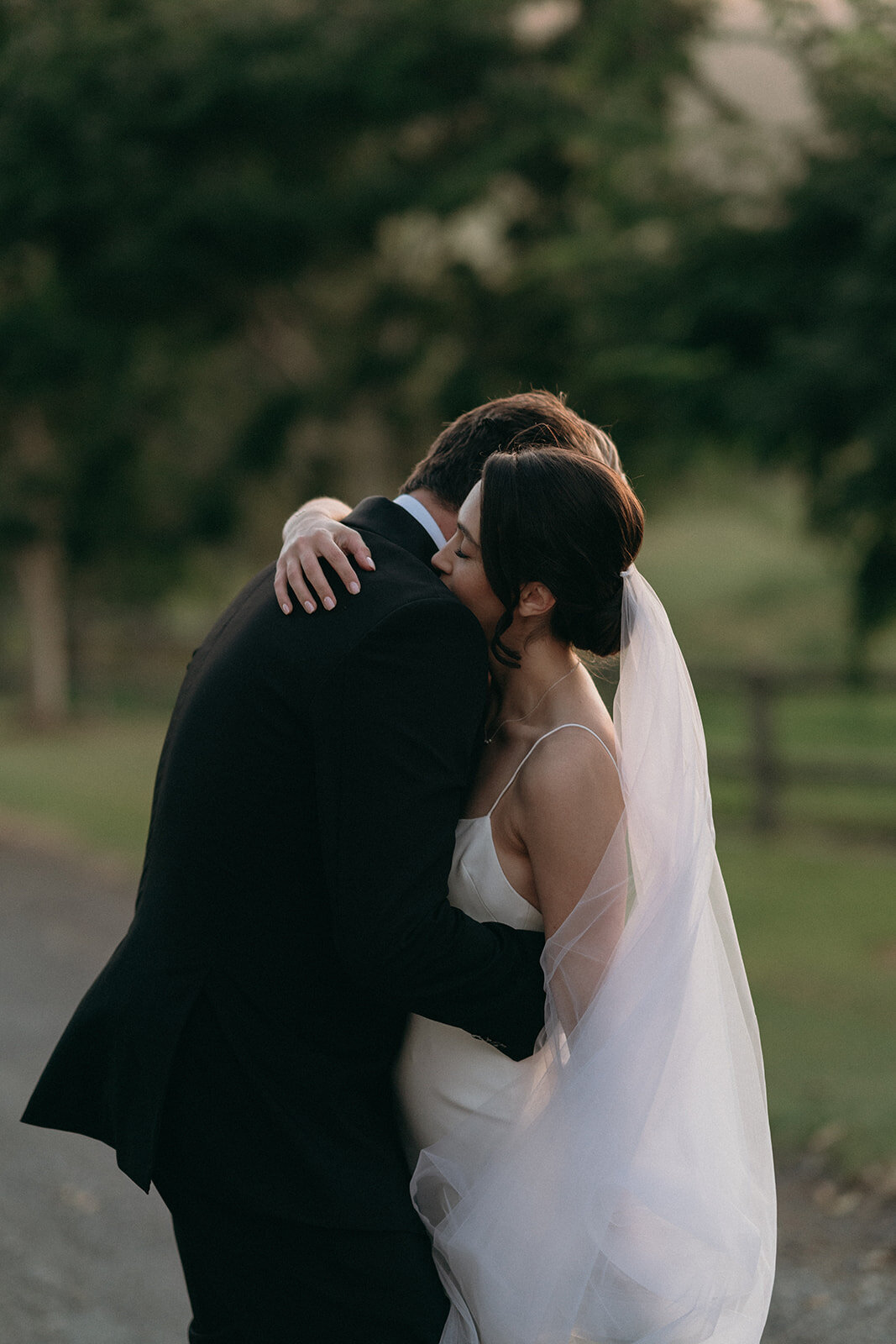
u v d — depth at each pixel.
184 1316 2.86
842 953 6.31
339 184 11.09
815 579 19.94
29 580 16.22
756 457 7.39
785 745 13.12
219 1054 1.61
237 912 1.60
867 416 6.52
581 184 10.41
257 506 15.36
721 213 7.21
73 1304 2.88
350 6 10.62
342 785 1.52
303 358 13.20
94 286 10.98
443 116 10.67
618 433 9.59
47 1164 3.67
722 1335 1.75
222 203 10.31
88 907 7.25
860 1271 2.94
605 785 1.67
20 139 10.12
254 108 10.27
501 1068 1.72
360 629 1.54
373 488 13.33
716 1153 1.71
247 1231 1.64
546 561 1.61
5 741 15.23
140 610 18.25
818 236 6.78
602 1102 1.65
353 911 1.51
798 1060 4.55
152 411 14.66
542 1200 1.67
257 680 1.59
